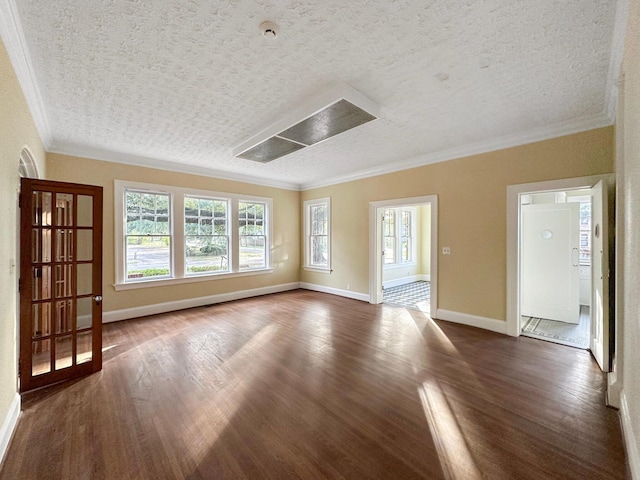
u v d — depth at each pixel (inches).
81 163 160.4
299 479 59.3
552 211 169.8
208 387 95.8
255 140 139.7
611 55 79.1
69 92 99.2
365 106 101.5
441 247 172.1
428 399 88.4
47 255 115.6
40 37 71.6
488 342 135.4
